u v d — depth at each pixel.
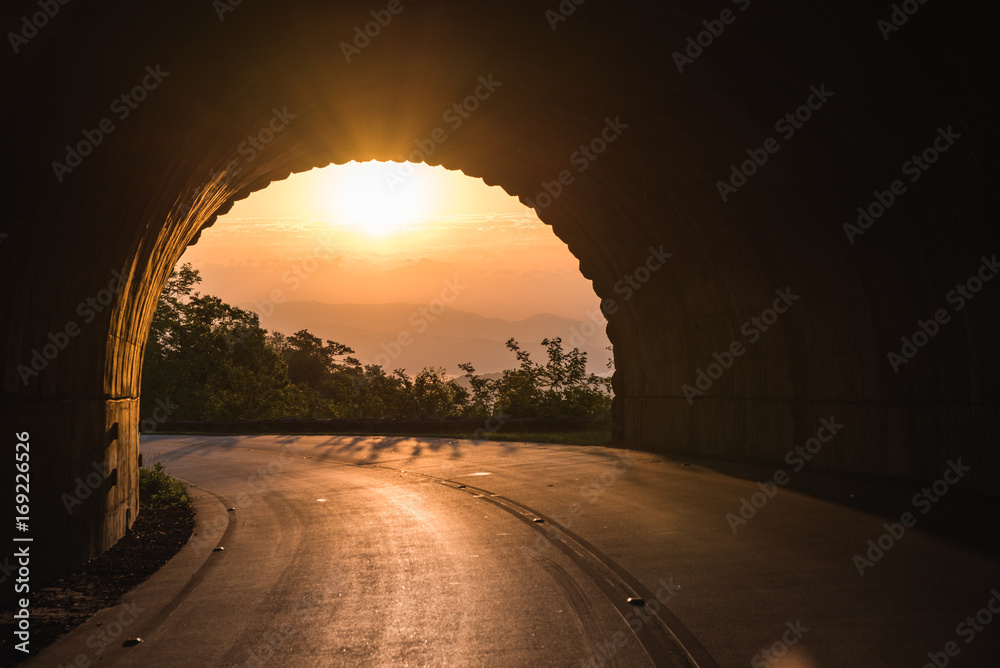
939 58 8.98
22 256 6.43
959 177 10.32
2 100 5.55
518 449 23.41
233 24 8.12
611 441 24.16
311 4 9.07
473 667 5.14
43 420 7.22
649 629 5.83
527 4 10.71
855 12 9.09
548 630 5.89
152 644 5.79
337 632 5.99
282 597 7.14
